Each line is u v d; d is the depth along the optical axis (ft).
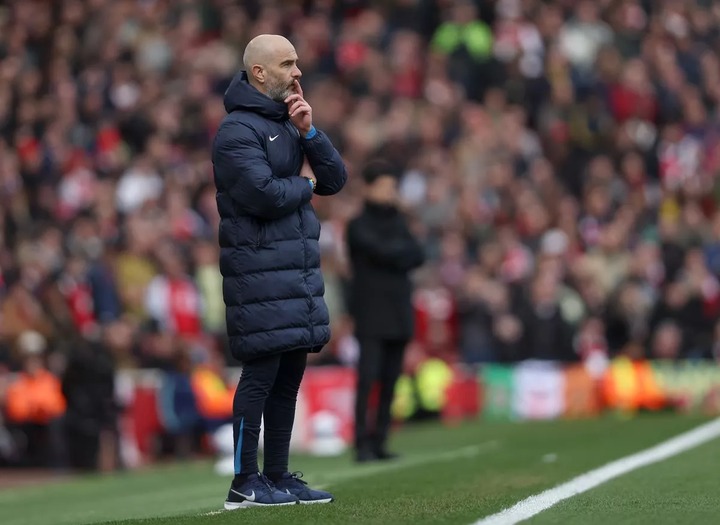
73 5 223.92
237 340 69.00
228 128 68.49
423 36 251.19
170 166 193.06
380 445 116.47
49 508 100.99
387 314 114.21
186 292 168.04
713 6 273.13
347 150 210.79
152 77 215.31
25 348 146.51
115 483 122.72
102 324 155.12
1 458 144.66
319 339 69.77
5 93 203.92
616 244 200.95
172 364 152.25
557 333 181.47
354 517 63.16
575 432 138.41
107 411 143.33
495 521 61.05
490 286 183.73
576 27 252.42
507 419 175.01
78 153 192.75
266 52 69.36
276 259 68.54
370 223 114.21
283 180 68.39
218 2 237.66
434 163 209.56
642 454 104.12
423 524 60.13
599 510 65.57
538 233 202.49
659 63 247.91
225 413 155.63
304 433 156.15
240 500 69.82
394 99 227.61
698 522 60.85
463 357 179.73
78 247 169.68
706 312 187.73
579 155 233.35
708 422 136.87
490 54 240.53
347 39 234.17
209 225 188.65
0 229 177.47
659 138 237.45
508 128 222.69
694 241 204.54
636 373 174.91
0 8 226.99
